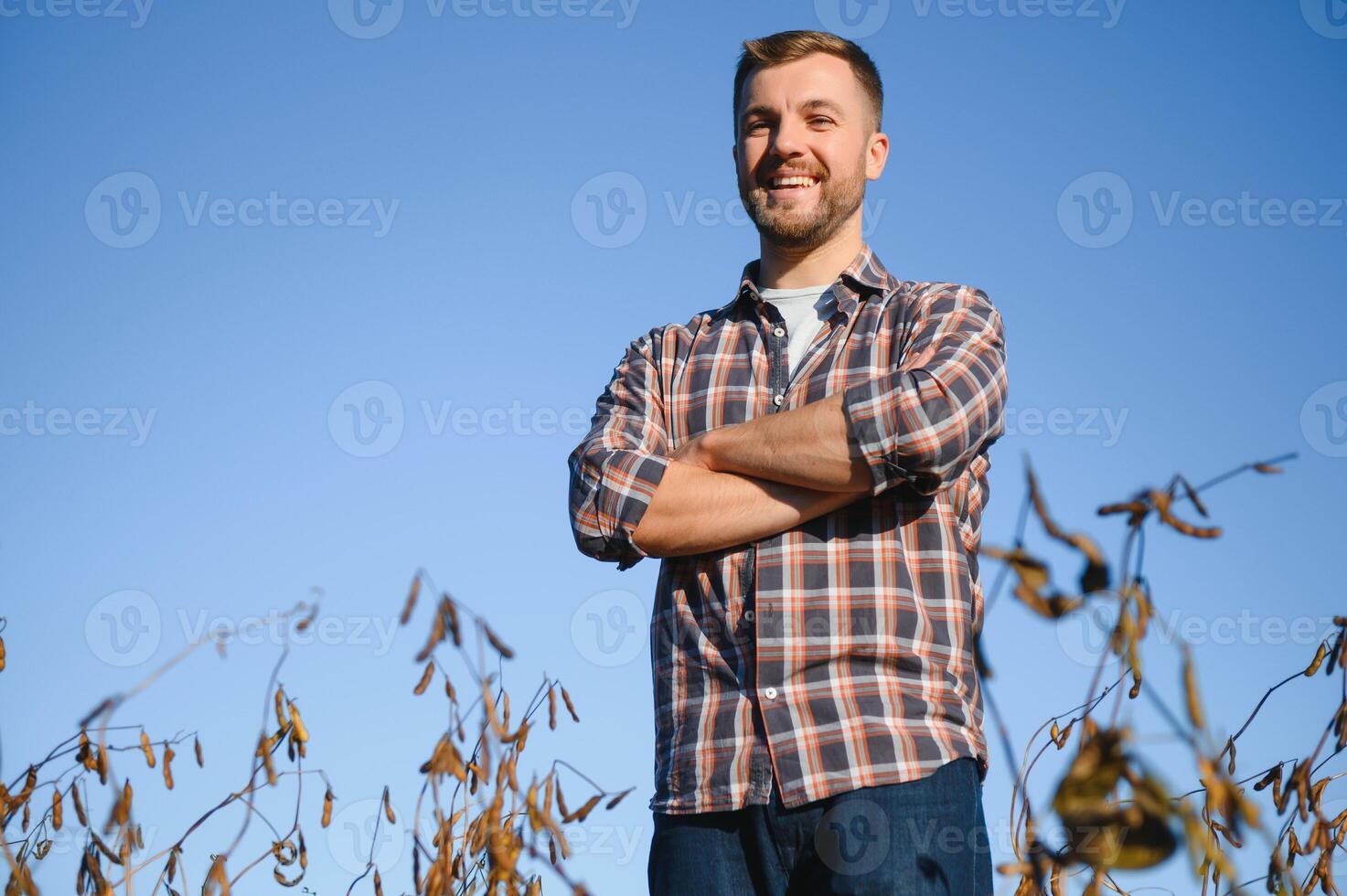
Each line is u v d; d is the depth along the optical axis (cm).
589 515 263
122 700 215
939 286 275
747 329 286
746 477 252
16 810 228
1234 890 157
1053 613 127
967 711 242
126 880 218
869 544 246
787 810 233
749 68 299
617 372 301
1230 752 204
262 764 215
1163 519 130
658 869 250
